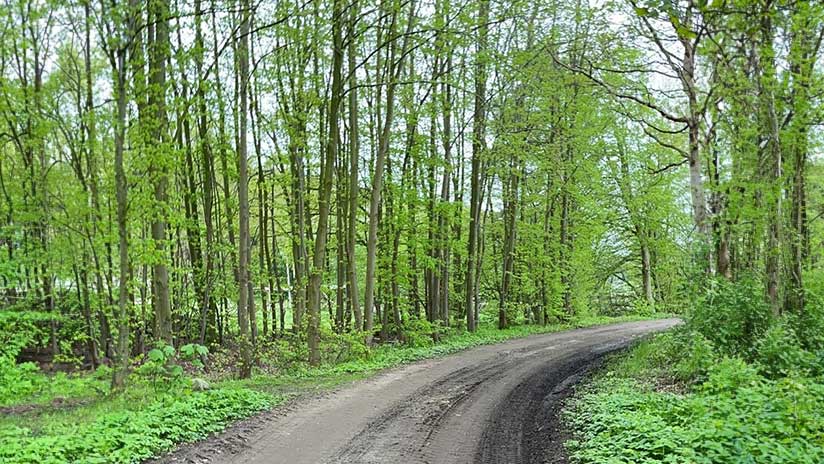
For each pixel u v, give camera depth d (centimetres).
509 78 2247
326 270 2300
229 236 2084
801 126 1516
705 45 1530
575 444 800
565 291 3155
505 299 2955
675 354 1475
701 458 636
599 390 1210
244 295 1582
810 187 2211
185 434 855
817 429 736
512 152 2462
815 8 1254
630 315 3844
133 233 1407
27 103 1381
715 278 1537
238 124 1728
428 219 2461
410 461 772
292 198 2164
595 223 3297
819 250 2056
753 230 1712
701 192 1647
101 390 1235
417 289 2688
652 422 823
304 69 1791
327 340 1808
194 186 1977
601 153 3098
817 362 1202
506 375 1461
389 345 2198
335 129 1762
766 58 1436
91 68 1442
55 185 1554
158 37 1330
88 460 704
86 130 1372
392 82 1738
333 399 1156
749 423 755
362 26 1811
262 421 967
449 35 1839
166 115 1274
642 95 1828
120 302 1189
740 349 1341
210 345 2003
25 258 1488
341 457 789
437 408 1082
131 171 1186
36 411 1112
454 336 2517
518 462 765
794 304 1627
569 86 2541
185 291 1881
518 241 3150
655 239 3762
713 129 1736
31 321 1630
